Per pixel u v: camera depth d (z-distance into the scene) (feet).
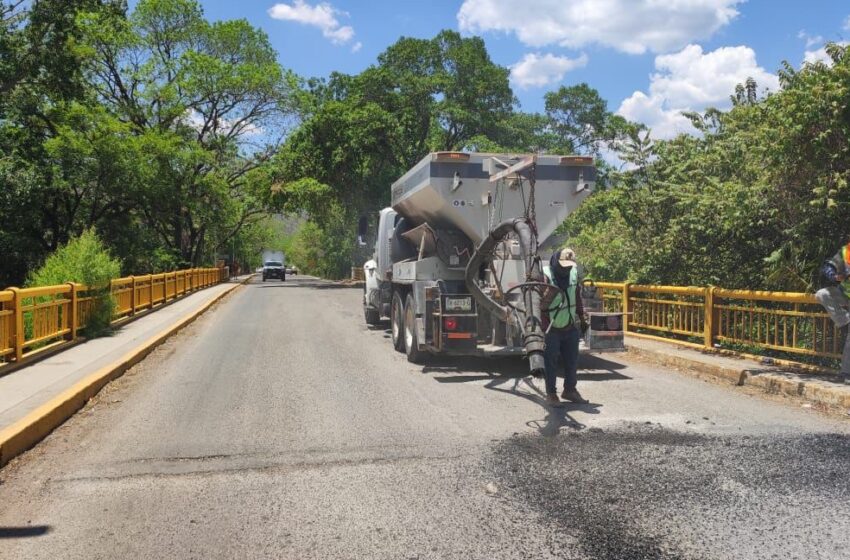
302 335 44.52
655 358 31.96
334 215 140.26
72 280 37.91
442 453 17.42
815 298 24.93
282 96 135.85
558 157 31.22
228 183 139.64
